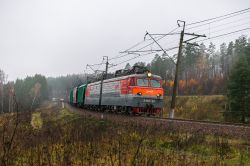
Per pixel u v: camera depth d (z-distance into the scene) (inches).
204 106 2276.1
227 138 504.7
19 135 492.4
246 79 1809.8
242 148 422.6
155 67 3769.7
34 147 431.5
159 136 513.7
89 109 1788.9
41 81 5979.3
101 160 362.0
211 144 447.8
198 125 664.4
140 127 603.2
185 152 425.7
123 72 1176.8
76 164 343.0
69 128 625.3
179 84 3779.5
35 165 344.5
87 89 1768.0
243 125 698.2
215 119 2011.6
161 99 1046.4
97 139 479.2
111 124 737.6
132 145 449.7
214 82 3494.1
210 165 340.8
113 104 1195.9
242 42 3563.0
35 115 1470.2
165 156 375.9
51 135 498.6
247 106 1795.0
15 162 346.9
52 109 2130.9
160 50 1056.2
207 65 4311.0
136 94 1010.7
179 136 512.1
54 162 347.9
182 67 3609.7
